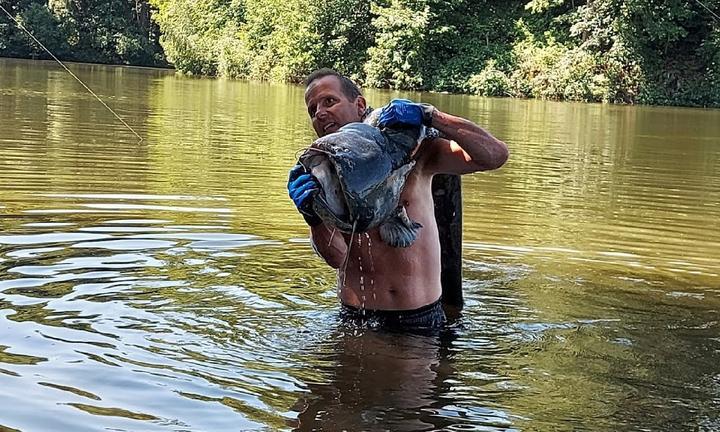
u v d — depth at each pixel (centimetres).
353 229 329
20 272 417
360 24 3069
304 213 336
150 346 324
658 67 2688
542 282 464
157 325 350
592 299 432
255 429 256
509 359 335
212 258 471
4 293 381
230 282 424
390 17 2881
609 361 336
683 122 1812
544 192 793
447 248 410
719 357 345
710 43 2645
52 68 3138
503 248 547
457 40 2961
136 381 288
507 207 703
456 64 2897
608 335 371
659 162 1062
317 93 379
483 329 375
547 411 281
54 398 270
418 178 383
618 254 542
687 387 309
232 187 725
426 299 376
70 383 283
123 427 252
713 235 616
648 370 326
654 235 607
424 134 354
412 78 2902
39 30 4047
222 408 270
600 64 2702
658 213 699
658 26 2630
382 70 2925
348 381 302
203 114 1522
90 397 272
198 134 1170
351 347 341
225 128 1272
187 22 3662
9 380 282
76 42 4150
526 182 853
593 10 2741
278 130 1266
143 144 1017
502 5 3041
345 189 317
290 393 287
